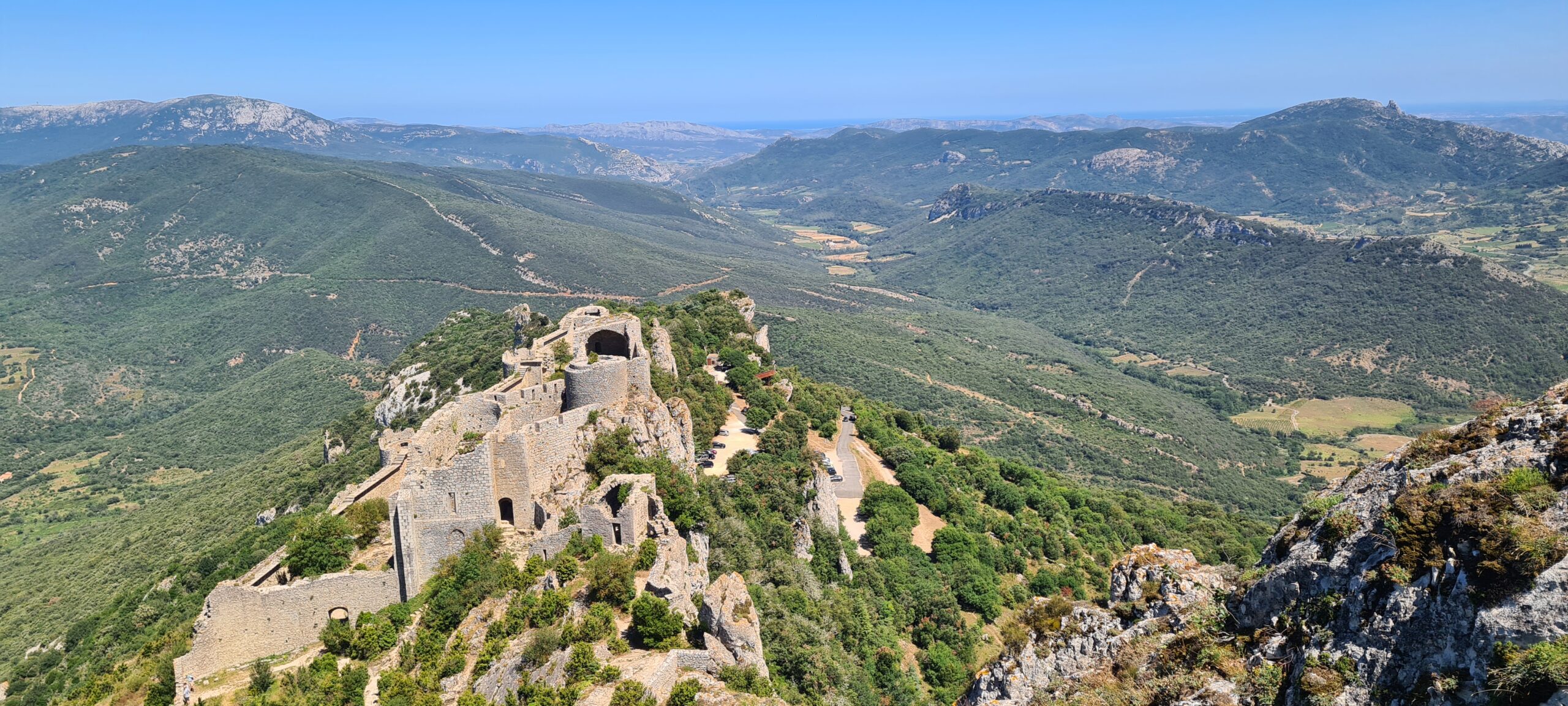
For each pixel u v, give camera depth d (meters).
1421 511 23.83
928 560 95.62
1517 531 21.45
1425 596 22.84
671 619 50.72
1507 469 23.48
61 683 71.25
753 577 74.69
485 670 50.41
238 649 56.19
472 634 54.31
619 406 78.19
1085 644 34.44
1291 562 27.64
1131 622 33.91
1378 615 23.84
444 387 125.81
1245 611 29.44
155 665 56.38
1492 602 21.36
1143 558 35.47
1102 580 103.00
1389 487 26.03
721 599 51.38
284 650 57.53
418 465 63.19
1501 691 20.52
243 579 59.47
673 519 69.25
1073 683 33.31
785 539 86.56
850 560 91.44
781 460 100.38
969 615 88.19
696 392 110.88
